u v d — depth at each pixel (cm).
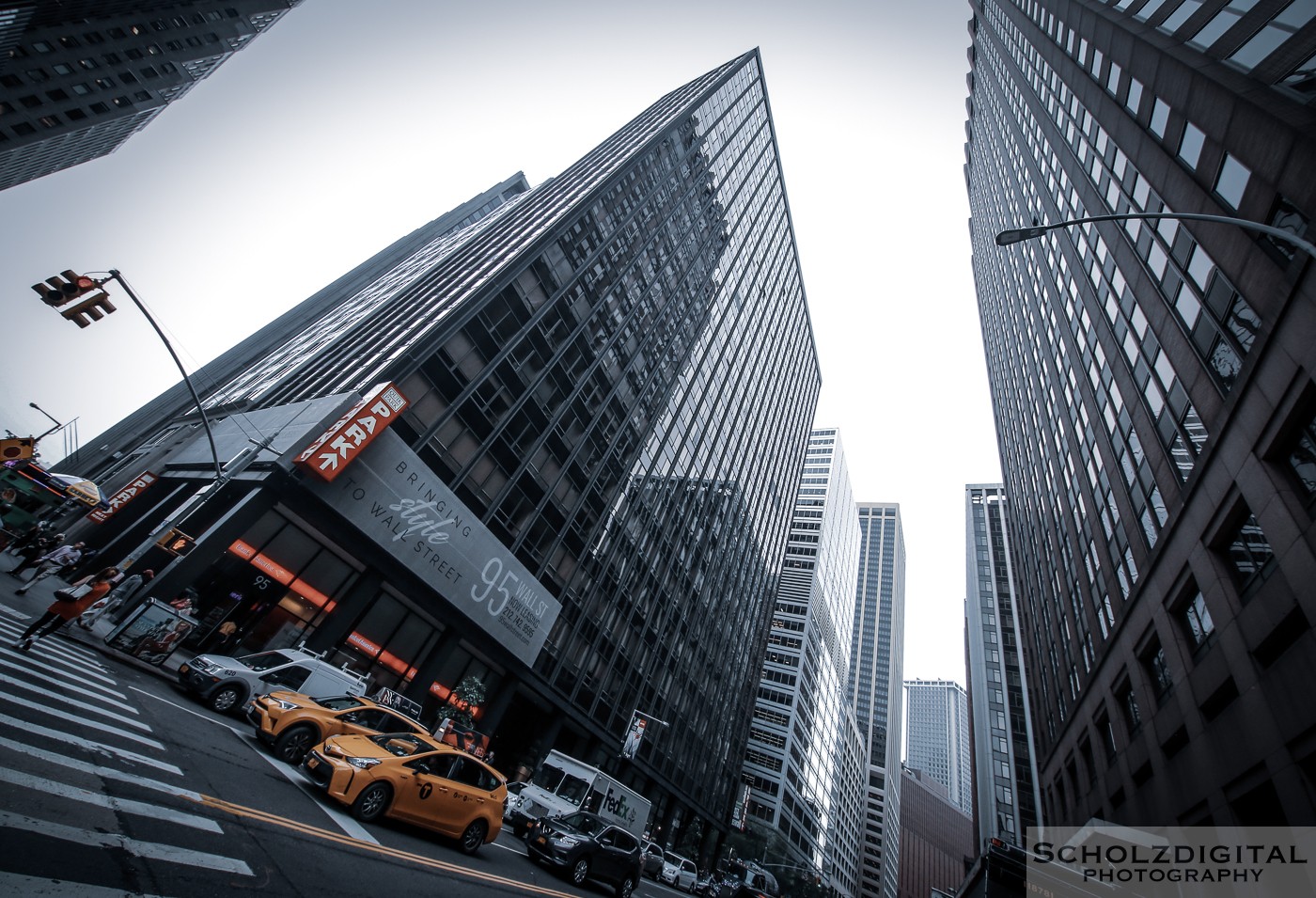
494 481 3481
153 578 2275
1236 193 1905
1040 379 4928
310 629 2692
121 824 623
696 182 6850
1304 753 1503
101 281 1462
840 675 13838
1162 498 2522
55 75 7656
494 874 1159
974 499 12375
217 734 1202
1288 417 1658
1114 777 2897
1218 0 2062
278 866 695
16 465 2944
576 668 4234
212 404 4669
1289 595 1616
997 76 6316
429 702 3159
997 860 2186
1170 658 2314
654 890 2697
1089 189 3391
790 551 12406
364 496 2706
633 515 4981
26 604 1833
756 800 9006
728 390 7362
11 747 682
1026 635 5850
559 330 4122
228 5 9175
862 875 14738
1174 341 2380
